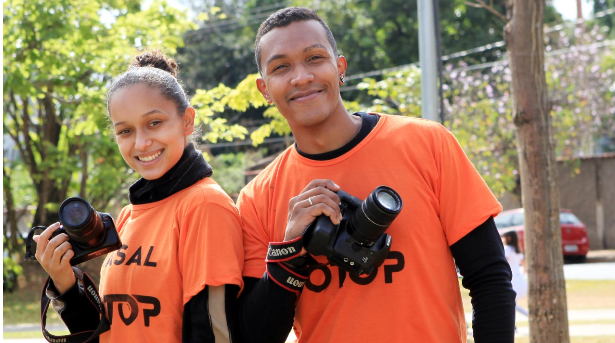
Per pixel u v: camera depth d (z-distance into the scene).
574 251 18.44
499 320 2.24
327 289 2.42
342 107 2.52
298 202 2.32
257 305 2.39
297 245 2.30
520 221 17.12
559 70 20.95
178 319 2.48
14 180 17.67
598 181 21.91
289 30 2.45
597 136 23.00
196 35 26.34
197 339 2.40
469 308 10.45
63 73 9.91
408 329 2.31
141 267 2.52
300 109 2.43
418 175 2.41
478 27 24.81
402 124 2.51
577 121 20.75
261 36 2.53
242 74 26.30
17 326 10.95
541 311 5.49
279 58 2.44
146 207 2.63
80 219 2.44
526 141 5.50
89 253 2.53
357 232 2.23
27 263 15.98
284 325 2.38
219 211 2.49
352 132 2.52
